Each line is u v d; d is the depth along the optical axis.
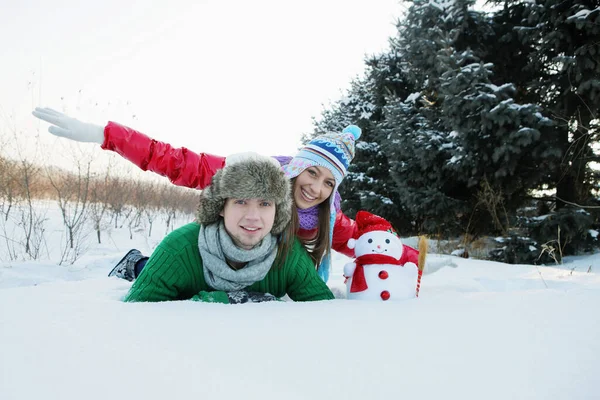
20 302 1.15
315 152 2.13
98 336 0.87
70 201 7.04
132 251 2.47
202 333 0.93
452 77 4.72
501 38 5.10
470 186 5.17
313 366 0.78
